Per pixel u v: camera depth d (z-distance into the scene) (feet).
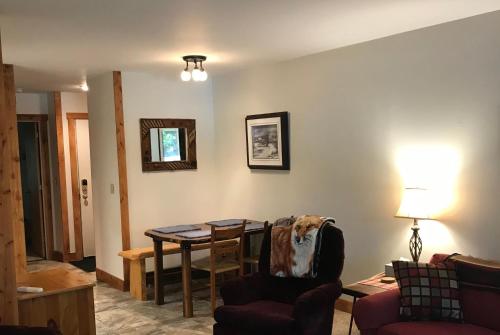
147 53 14.24
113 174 17.84
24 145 25.88
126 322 14.10
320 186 15.12
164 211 18.54
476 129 11.17
